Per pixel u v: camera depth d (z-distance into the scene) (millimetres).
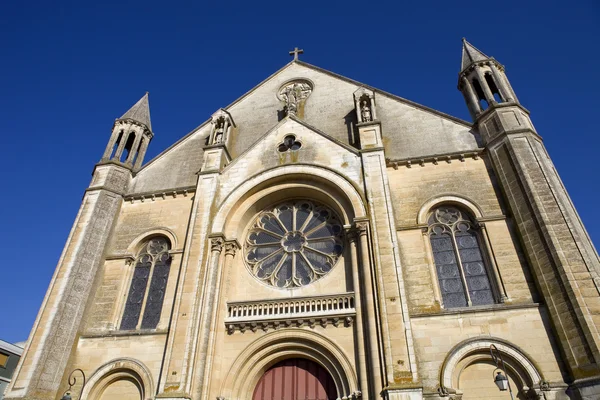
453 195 21406
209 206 22938
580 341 15398
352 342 17922
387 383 15828
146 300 21750
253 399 18625
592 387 14398
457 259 19812
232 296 20938
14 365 37031
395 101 26969
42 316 19938
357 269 19547
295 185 23469
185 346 18438
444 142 23750
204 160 25438
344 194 21828
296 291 20500
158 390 17594
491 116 22859
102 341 20141
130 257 23078
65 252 22203
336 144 23891
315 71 30844
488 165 22031
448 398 15805
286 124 25875
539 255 17828
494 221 20031
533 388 15477
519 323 16938
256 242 23125
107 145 27391
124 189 25844
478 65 25297
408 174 22703
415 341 17359
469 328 17266
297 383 18656
